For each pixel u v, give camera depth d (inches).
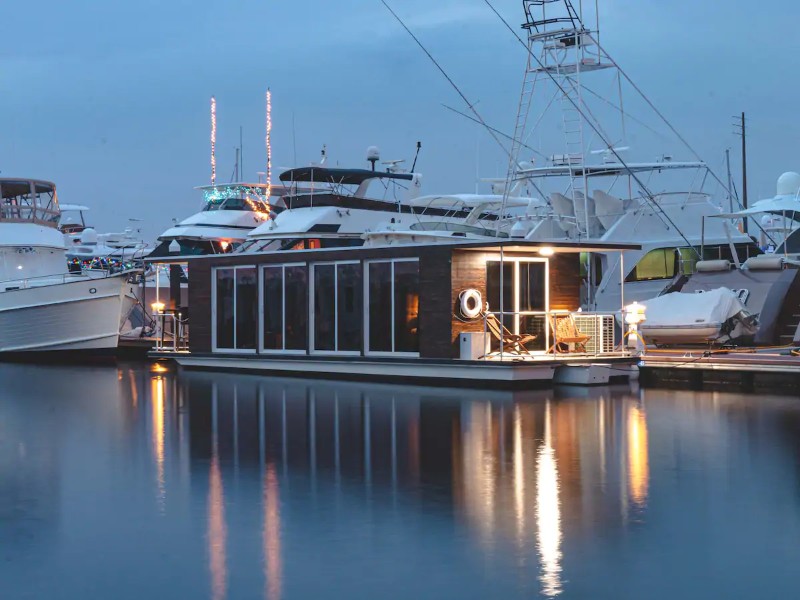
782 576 380.5
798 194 1626.5
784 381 962.7
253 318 1184.2
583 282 1433.3
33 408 872.3
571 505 480.7
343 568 392.2
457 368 1002.1
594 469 563.8
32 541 432.5
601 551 409.7
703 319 1192.8
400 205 1720.0
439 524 450.0
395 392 944.3
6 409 868.0
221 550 416.5
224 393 959.0
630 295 1411.2
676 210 1502.2
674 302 1228.5
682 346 1247.5
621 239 1443.2
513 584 373.4
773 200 1620.3
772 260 1306.6
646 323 1231.5
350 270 1088.2
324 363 1109.1
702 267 1344.7
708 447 630.5
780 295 1264.8
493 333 1005.2
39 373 1285.7
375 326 1067.9
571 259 1080.8
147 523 458.3
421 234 1514.5
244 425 743.1
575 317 1039.0
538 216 1567.4
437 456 606.2
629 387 980.6
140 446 657.0
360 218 1675.7
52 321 1540.4
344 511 473.7
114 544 427.2
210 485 532.7
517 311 1040.2
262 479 545.6
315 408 831.7
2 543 429.7
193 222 1958.7
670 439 661.3
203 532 442.9
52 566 399.5
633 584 373.1
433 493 508.1
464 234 1568.7
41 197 1695.4
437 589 369.4
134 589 374.0
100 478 553.9
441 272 1008.9
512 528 442.0
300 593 367.6
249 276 1186.0
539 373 990.4
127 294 1590.8
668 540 423.8
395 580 378.6
